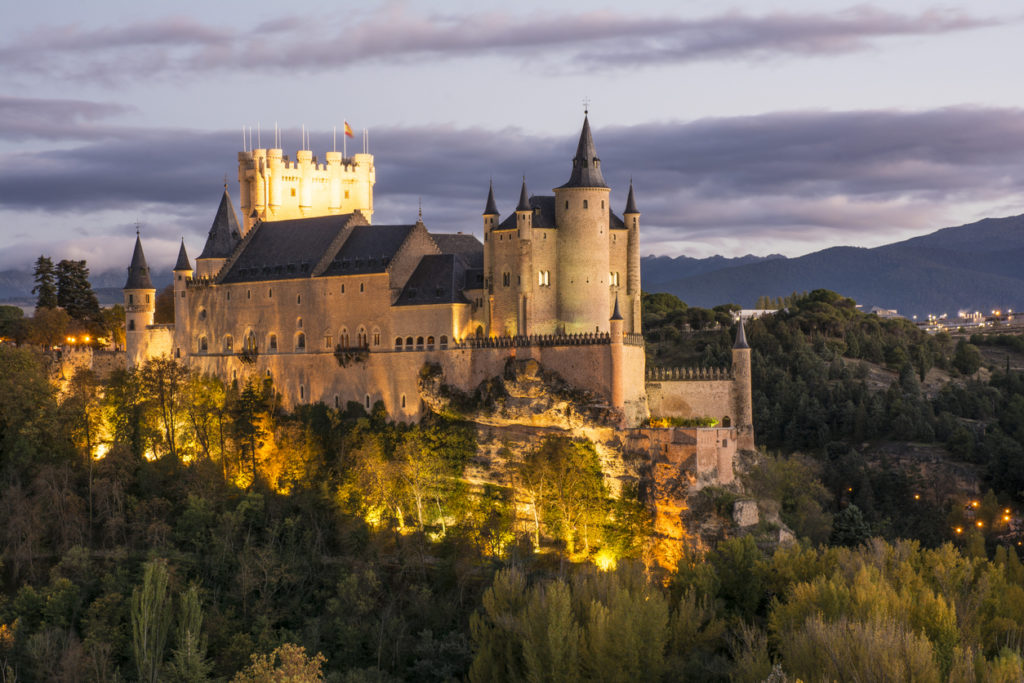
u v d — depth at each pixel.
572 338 180.38
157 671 140.38
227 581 167.50
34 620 155.50
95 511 187.50
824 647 113.25
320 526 183.00
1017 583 152.62
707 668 130.25
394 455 188.12
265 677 119.56
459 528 178.12
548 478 176.88
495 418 185.38
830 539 192.50
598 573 150.75
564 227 187.62
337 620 152.88
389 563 173.38
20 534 174.75
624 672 127.06
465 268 198.00
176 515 186.00
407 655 148.75
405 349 196.12
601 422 177.00
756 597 147.50
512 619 135.38
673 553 167.50
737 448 184.12
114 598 154.50
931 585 144.12
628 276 196.38
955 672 107.75
